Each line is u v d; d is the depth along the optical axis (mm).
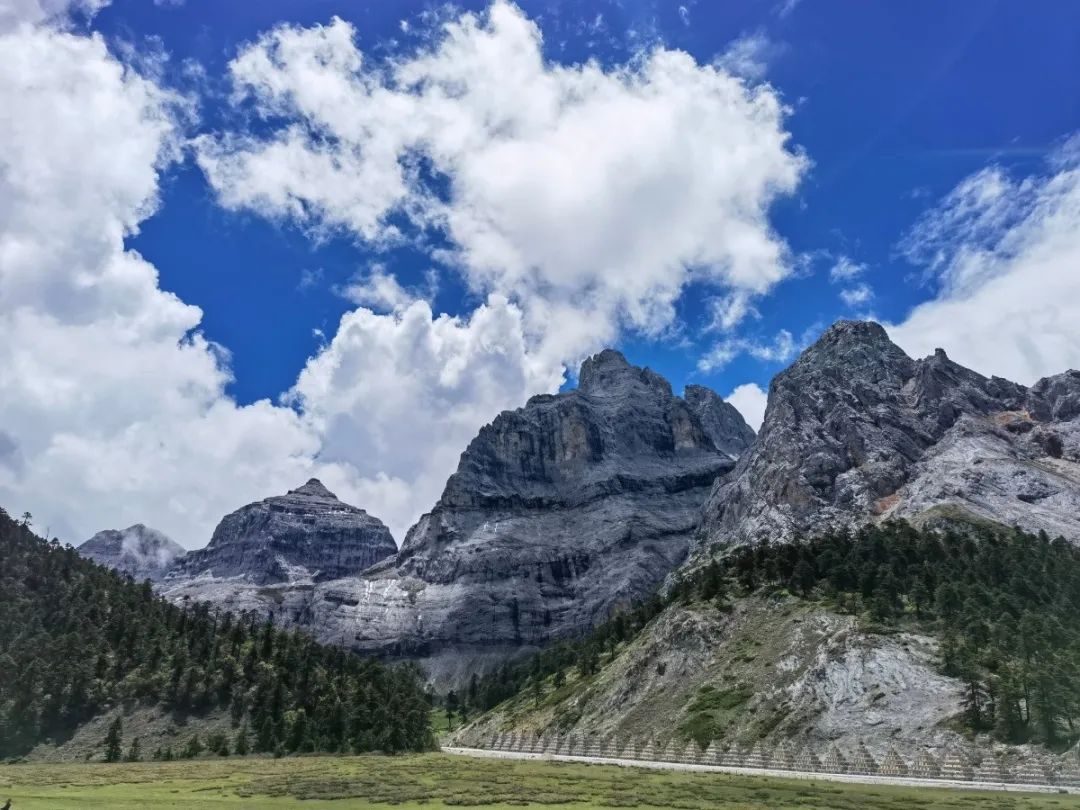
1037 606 180250
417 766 157750
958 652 155375
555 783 121750
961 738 129750
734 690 177375
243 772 145375
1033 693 128250
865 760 135125
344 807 95000
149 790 114938
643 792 108938
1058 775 113938
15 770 154000
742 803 97250
